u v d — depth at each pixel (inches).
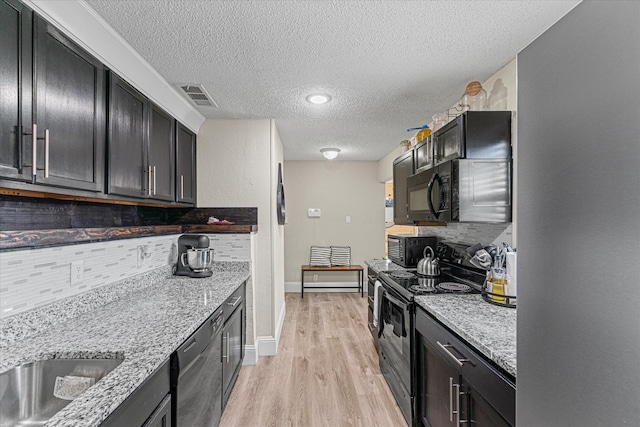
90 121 58.8
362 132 142.5
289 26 62.7
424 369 71.6
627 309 18.2
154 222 109.3
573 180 22.2
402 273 105.1
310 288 224.2
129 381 37.0
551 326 24.2
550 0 55.2
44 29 47.8
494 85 83.5
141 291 82.5
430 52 72.8
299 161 225.0
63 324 56.8
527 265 27.1
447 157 81.3
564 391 22.9
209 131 120.1
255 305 119.6
